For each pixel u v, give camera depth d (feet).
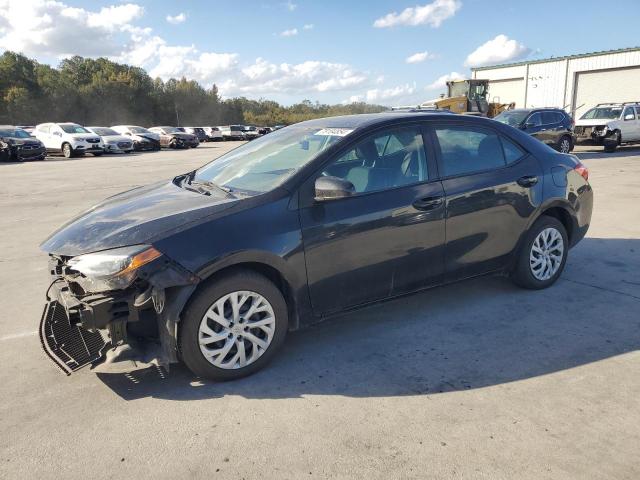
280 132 14.37
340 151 11.55
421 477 7.56
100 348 9.79
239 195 11.18
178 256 9.62
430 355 11.41
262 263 10.44
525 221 14.15
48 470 7.95
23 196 39.19
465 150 13.44
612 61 108.17
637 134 64.59
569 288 15.25
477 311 13.74
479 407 9.34
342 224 11.16
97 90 255.29
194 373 10.32
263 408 9.52
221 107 322.14
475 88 84.94
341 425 8.91
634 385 9.94
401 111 13.80
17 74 237.66
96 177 52.34
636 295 14.61
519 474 7.57
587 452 8.02
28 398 10.05
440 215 12.48
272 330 10.78
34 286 17.30
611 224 23.53
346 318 13.56
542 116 57.41
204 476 7.73
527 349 11.55
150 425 9.06
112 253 9.51
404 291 12.46
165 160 77.15
